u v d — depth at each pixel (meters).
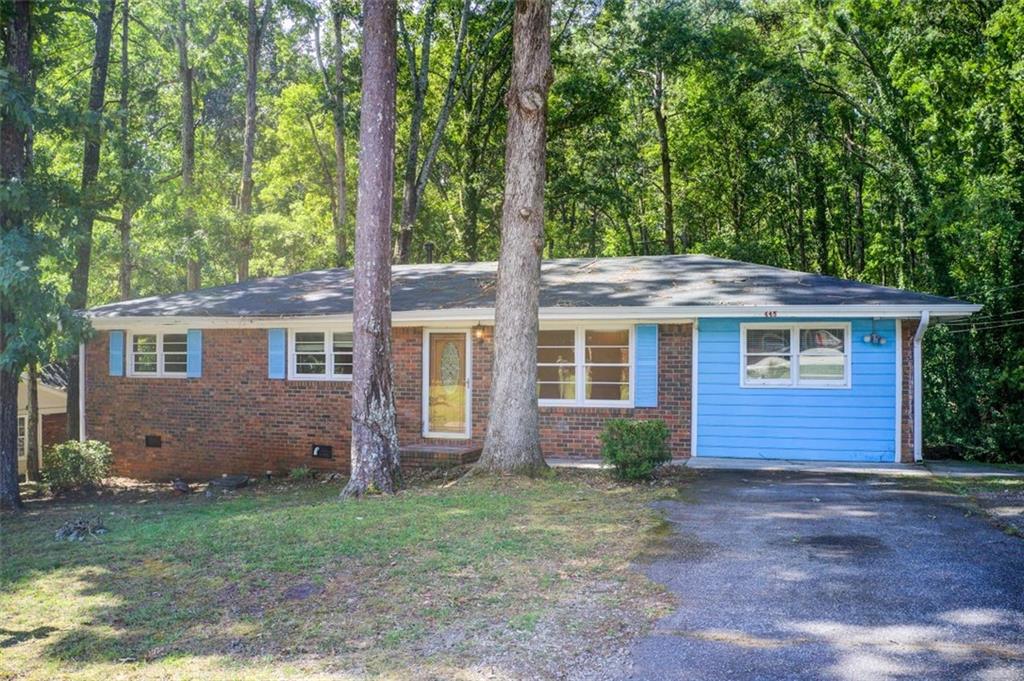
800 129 30.66
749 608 6.14
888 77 25.00
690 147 36.28
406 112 33.94
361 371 12.20
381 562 7.67
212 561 8.09
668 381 14.71
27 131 15.45
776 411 14.23
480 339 15.75
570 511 9.68
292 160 41.00
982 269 19.80
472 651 5.59
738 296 14.34
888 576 6.82
